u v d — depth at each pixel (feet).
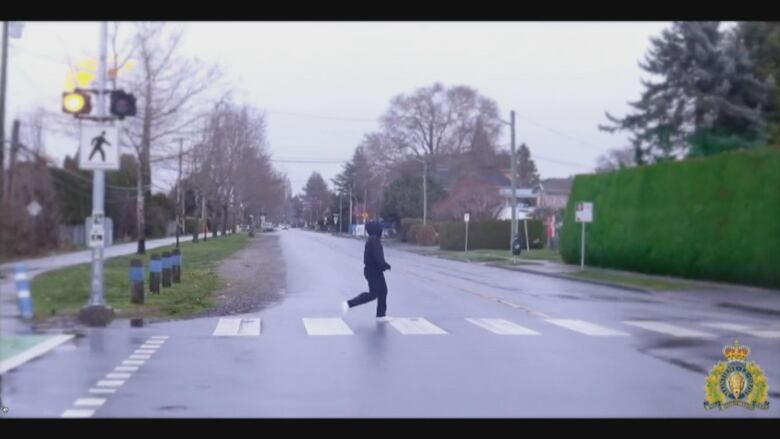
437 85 322.34
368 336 55.47
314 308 74.02
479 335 56.39
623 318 68.54
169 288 88.99
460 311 72.33
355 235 390.42
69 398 35.58
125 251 163.53
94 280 61.31
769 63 174.60
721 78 172.14
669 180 117.50
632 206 127.44
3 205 134.92
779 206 94.17
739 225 100.99
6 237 136.26
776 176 95.09
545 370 42.80
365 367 43.32
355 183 445.37
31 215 143.74
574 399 35.96
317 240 322.14
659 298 90.68
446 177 344.69
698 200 110.11
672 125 178.19
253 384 38.75
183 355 46.91
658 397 36.52
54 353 47.29
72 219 183.73
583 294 94.27
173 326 60.08
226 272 123.34
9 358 45.50
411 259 188.24
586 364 44.78
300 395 36.42
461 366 43.78
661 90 182.60
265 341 52.75
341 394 36.65
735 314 74.95
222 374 41.16
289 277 115.14
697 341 54.60
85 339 53.01
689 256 110.73
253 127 266.16
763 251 96.37
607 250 134.82
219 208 298.97
